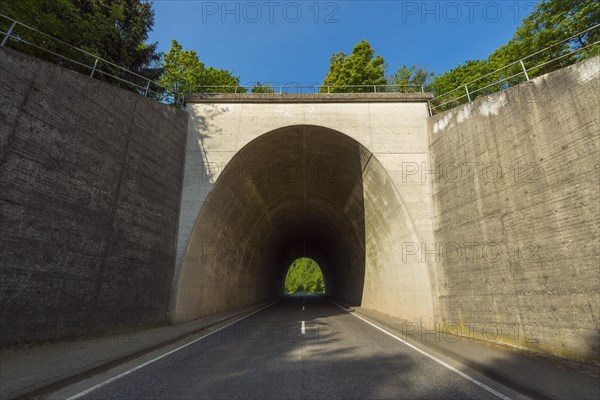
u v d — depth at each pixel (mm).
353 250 24766
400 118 14766
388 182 14000
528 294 7879
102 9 17766
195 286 14242
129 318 10359
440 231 12195
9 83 7363
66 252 8383
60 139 8477
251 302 27609
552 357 6867
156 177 12305
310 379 5641
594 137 6742
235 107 15250
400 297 14508
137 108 11578
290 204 24234
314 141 15961
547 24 15227
